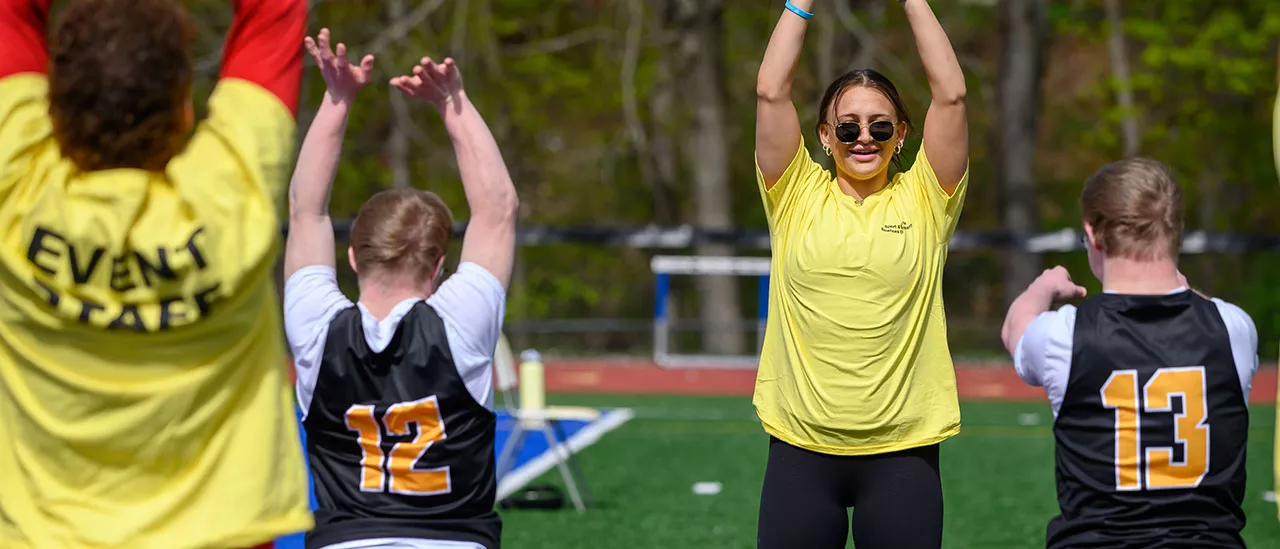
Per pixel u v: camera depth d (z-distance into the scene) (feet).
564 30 164.96
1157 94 157.07
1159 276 18.88
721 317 138.10
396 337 17.93
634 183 180.24
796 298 22.38
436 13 144.15
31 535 13.91
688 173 180.86
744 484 52.85
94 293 13.64
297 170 19.52
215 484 14.23
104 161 13.85
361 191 164.45
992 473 55.62
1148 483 18.13
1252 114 164.25
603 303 179.11
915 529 21.90
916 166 22.61
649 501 48.85
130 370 13.91
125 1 13.91
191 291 13.75
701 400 85.30
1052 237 101.24
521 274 175.63
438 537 17.81
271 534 14.38
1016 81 137.80
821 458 22.36
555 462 58.39
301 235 19.44
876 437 21.98
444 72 19.06
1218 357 18.33
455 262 133.69
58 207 13.58
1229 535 18.16
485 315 18.20
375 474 17.94
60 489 14.01
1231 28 144.66
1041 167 181.47
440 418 17.90
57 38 13.83
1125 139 168.04
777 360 22.99
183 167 13.92
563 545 41.16
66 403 13.84
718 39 137.08
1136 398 18.26
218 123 14.37
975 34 165.68
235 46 14.83
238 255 13.91
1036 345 18.97
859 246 21.85
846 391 21.91
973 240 101.50
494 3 155.94
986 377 98.07
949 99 21.54
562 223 181.37
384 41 127.24
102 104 13.65
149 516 13.96
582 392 90.22
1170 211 18.78
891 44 158.92
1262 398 88.48
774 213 23.22
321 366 18.15
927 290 22.12
